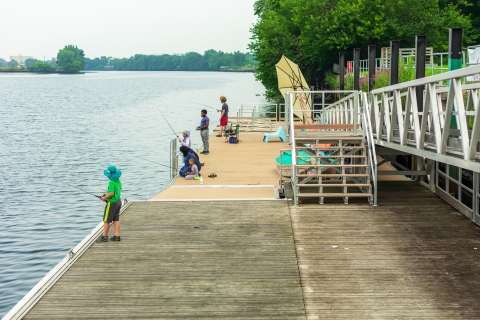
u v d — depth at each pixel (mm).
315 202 13273
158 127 42656
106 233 10398
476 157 8695
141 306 7777
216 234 10836
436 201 13297
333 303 7840
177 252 9852
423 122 10508
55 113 57750
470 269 8992
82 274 8891
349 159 16531
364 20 42250
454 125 12609
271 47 51719
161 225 11430
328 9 45375
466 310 7609
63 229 15445
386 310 7625
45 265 12922
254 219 11828
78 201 18359
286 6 52656
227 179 16719
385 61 31375
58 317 7477
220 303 7855
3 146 31484
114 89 124000
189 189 15172
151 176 22344
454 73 8664
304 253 9773
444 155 9508
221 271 8992
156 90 117312
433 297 8008
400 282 8523
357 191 14211
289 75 29484
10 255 13508
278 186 15586
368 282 8539
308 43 46125
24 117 52594
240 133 29078
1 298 11273
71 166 24828
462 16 46219
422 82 10211
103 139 34812
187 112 58719
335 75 46031
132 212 12414
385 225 11352
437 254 9664
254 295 8109
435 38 43188
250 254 9742
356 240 10430
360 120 15719
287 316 7473
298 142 14078
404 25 42531
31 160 26516
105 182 21328
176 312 7602
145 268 9133
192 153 17156
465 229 11055
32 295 8008
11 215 16719
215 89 119875
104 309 7699
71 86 143500
